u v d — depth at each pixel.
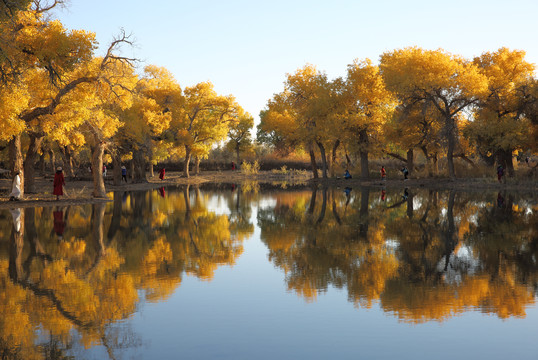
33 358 5.16
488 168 42.94
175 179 56.28
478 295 7.63
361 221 17.47
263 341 5.68
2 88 18.78
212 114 61.31
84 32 19.44
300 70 51.66
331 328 6.14
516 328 6.10
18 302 7.27
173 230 15.42
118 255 11.13
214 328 6.14
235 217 19.14
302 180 57.28
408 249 11.80
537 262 10.08
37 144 29.42
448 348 5.45
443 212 19.78
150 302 7.33
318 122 48.28
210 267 9.91
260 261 10.52
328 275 9.13
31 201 24.80
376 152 45.16
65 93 22.02
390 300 7.40
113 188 38.56
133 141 40.41
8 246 12.20
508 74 45.50
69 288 8.11
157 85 55.50
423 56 39.78
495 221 16.70
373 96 44.81
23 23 18.67
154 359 5.12
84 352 5.32
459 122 42.94
